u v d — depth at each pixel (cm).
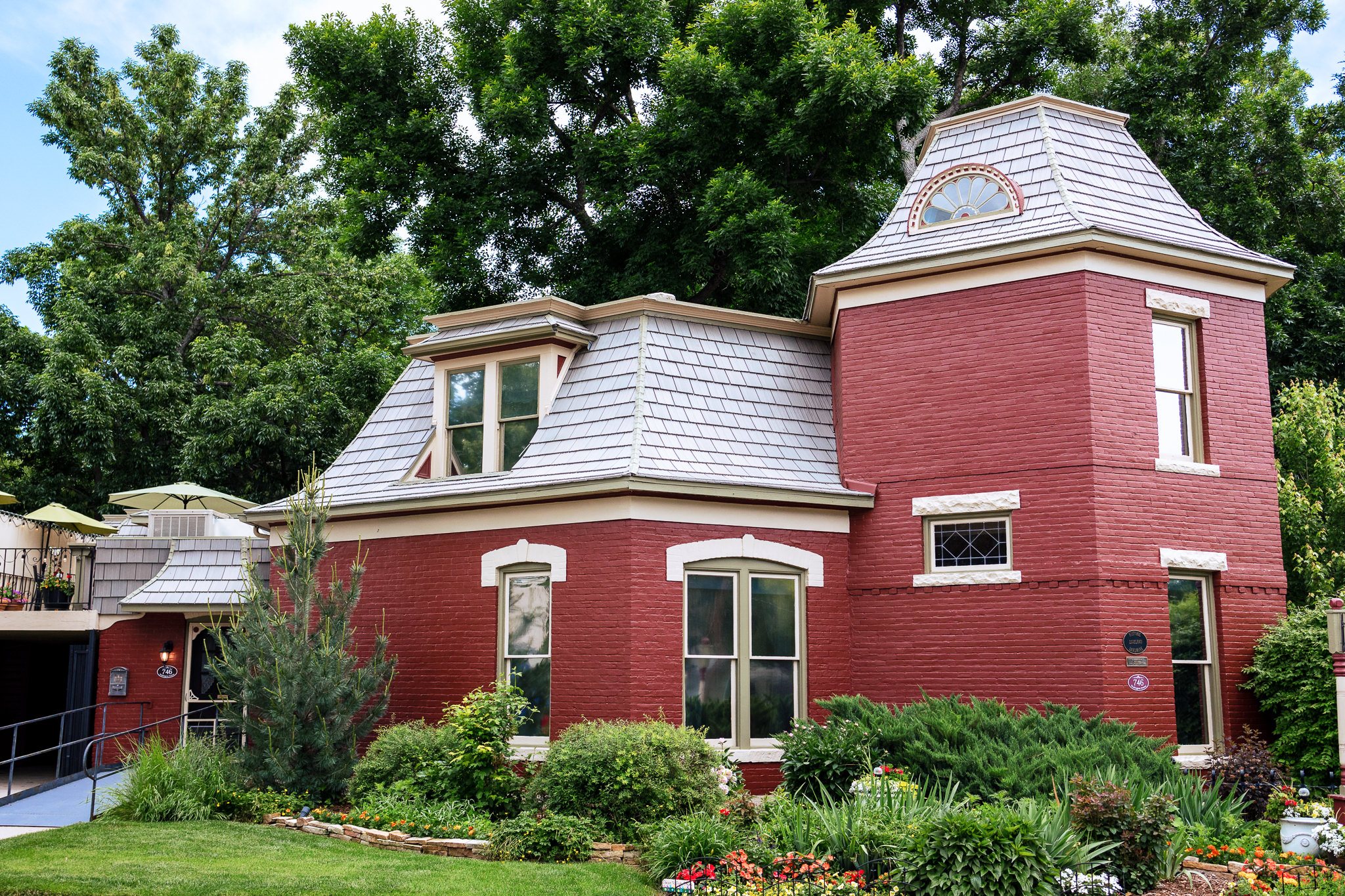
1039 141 1608
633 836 1133
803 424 1636
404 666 1559
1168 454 1487
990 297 1505
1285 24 2883
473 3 2678
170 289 3362
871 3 2812
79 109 3425
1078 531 1398
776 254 2181
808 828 1055
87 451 3036
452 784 1273
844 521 1547
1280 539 1542
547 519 1473
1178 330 1534
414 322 3597
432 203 2606
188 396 3192
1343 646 1223
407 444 1716
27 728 2425
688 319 1661
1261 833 1113
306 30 2609
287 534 1694
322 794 1336
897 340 1561
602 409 1536
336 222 3488
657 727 1223
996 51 2817
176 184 3581
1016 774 1105
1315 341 2623
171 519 2077
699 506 1448
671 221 2522
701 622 1441
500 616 1499
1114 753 1154
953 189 1620
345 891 929
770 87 2317
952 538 1500
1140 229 1528
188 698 1920
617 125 2698
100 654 1945
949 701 1313
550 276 2684
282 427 3011
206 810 1255
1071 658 1382
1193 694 1449
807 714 1465
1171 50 2803
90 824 1218
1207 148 2727
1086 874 937
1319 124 2898
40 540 2433
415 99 2662
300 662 1327
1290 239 2717
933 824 954
